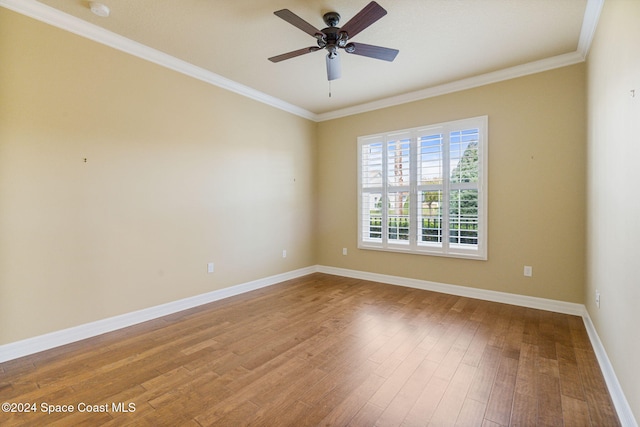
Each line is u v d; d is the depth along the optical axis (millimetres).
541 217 3387
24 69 2359
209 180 3691
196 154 3551
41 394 1898
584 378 2062
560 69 3250
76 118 2633
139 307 3062
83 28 2635
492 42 2918
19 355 2338
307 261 5168
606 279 2197
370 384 2012
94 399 1850
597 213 2527
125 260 2957
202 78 3588
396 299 3797
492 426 1627
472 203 3828
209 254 3699
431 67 3445
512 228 3557
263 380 2059
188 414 1720
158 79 3191
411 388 1967
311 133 5215
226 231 3889
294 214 4895
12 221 2318
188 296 3486
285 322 3070
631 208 1635
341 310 3412
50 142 2492
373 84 3938
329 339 2682
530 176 3438
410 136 4301
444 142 4000
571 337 2686
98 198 2770
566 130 3229
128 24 2648
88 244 2711
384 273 4609
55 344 2516
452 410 1755
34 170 2416
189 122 3480
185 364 2262
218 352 2449
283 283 4590
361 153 4801
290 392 1927
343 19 2574
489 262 3719
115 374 2129
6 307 2293
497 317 3174
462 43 2938
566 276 3262
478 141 3758
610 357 2029
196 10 2453
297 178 4945
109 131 2836
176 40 2914
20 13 2340
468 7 2398
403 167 4375
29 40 2383
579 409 1753
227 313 3326
